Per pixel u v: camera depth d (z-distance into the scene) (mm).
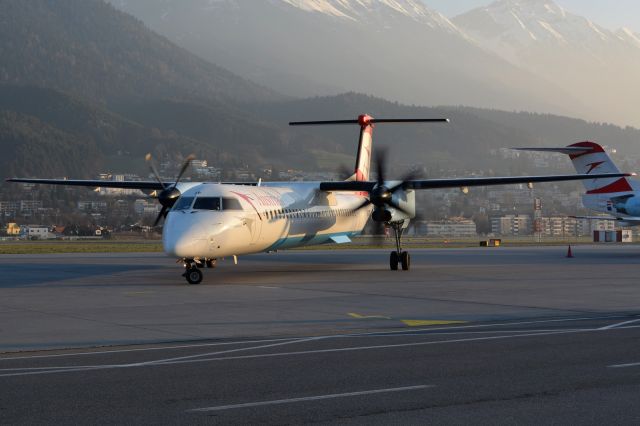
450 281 60188
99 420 18812
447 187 72625
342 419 18828
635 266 79875
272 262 87625
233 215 58000
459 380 22969
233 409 19766
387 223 71938
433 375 23703
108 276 66125
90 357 27141
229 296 48500
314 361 26109
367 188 71688
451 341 30266
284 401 20547
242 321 36750
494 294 49812
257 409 19766
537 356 26781
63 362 26172
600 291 51719
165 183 70438
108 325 35375
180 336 32125
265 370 24609
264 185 71188
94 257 103938
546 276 65375
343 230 77188
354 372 24219
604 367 24797
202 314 39406
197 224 55906
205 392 21578
